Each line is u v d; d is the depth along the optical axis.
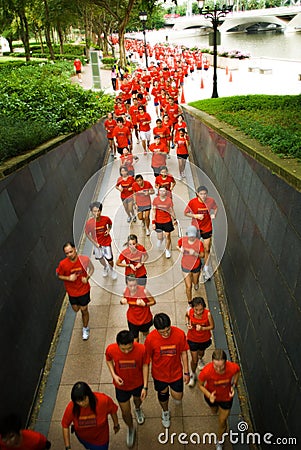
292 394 3.28
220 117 9.44
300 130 6.16
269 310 4.14
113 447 4.13
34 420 4.44
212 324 4.52
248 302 4.96
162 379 4.02
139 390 3.98
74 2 30.59
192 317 4.52
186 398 4.61
